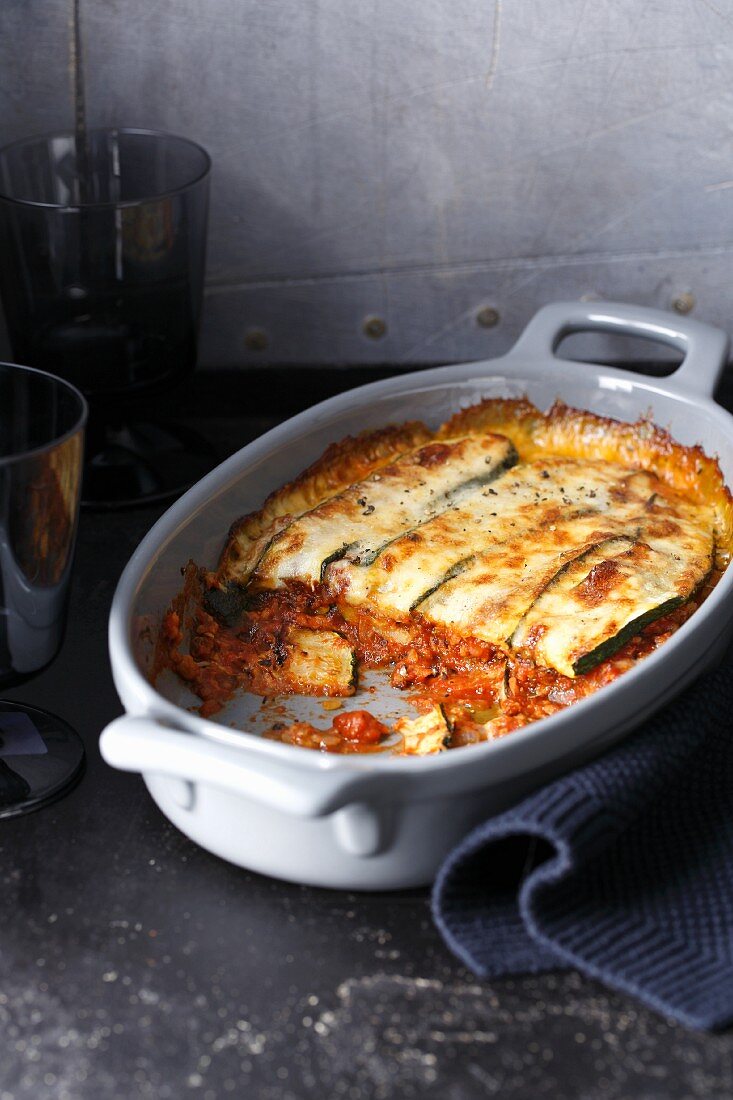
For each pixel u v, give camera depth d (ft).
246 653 4.00
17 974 3.03
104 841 3.43
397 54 4.97
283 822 3.06
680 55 4.99
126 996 2.97
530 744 3.05
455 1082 2.75
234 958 3.07
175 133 5.14
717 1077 2.76
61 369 4.66
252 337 5.56
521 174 5.24
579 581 4.06
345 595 4.14
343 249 5.38
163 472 4.99
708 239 5.40
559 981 2.99
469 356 5.65
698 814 3.35
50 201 4.98
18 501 3.20
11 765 3.63
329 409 4.59
